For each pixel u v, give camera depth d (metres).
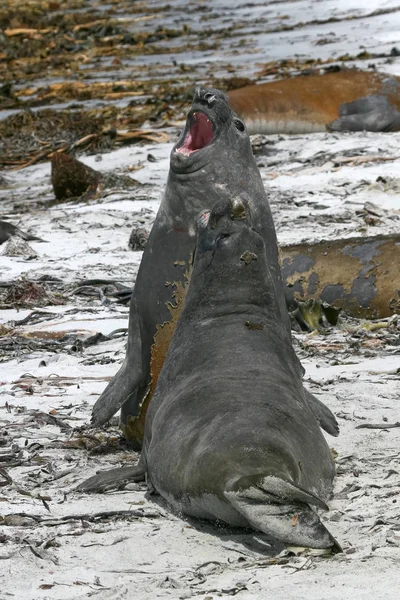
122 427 26.84
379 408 28.41
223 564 18.86
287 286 41.91
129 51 147.75
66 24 176.00
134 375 26.16
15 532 20.61
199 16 167.25
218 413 20.83
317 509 21.06
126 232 57.69
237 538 20.00
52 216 63.31
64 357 35.75
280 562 18.70
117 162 81.12
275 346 22.88
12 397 30.84
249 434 19.83
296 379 22.69
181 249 25.88
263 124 84.25
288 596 17.25
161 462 21.23
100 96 114.62
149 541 20.02
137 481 23.27
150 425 22.98
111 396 26.22
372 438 25.80
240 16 159.50
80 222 60.25
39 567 18.98
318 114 84.56
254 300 23.34
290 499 18.34
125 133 89.38
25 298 44.19
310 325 39.97
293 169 70.75
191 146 26.33
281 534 18.17
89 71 136.62
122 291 44.50
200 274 23.70
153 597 17.61
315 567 18.36
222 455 19.48
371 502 21.56
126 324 39.94
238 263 23.39
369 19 138.88
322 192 63.12
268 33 142.12
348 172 67.94
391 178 63.34
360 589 17.36
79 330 39.16
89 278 47.59
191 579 18.30
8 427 27.83
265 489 18.39
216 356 22.48
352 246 42.06
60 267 49.84
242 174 25.98
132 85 117.88
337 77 87.75
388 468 23.64
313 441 21.17
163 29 157.00
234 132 26.03
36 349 37.25
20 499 22.53
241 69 120.12
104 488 22.88
